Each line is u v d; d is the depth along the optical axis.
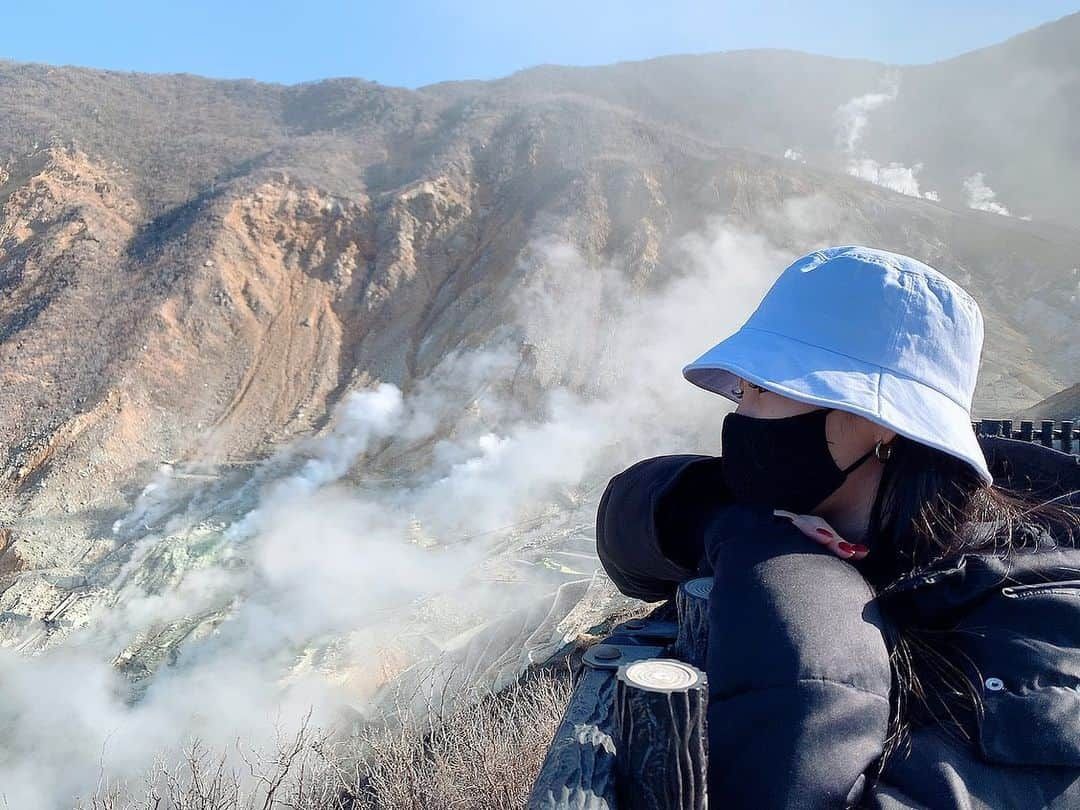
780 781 1.05
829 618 1.17
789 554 1.30
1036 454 1.83
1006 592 1.29
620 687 1.08
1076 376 37.59
